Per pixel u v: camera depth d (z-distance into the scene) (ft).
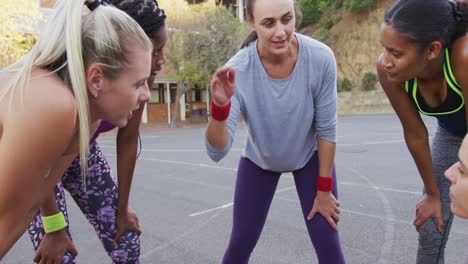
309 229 7.46
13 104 3.95
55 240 6.62
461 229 13.60
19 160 3.89
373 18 111.34
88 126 4.36
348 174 24.31
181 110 100.42
